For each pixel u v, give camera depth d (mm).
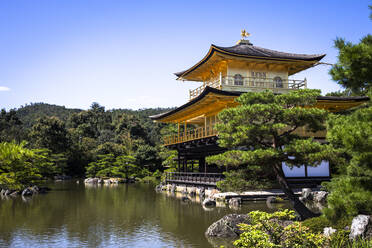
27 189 34406
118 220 19328
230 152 16312
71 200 29500
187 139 35969
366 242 9836
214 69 35344
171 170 50438
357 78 8555
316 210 19719
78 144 76312
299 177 29203
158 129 109438
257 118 16312
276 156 15484
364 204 8586
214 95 27578
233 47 35375
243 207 22469
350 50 8133
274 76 34031
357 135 7352
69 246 13602
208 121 35250
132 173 62625
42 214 21688
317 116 16016
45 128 70250
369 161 7699
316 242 9625
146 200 29094
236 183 17406
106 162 62844
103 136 94000
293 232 9906
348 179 9078
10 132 77812
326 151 14531
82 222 18797
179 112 36062
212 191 29281
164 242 13922
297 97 16328
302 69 35562
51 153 65125
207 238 14492
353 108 30297
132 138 96562
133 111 159625
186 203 26406
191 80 41531
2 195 34250
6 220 19547
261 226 10297
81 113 118188
